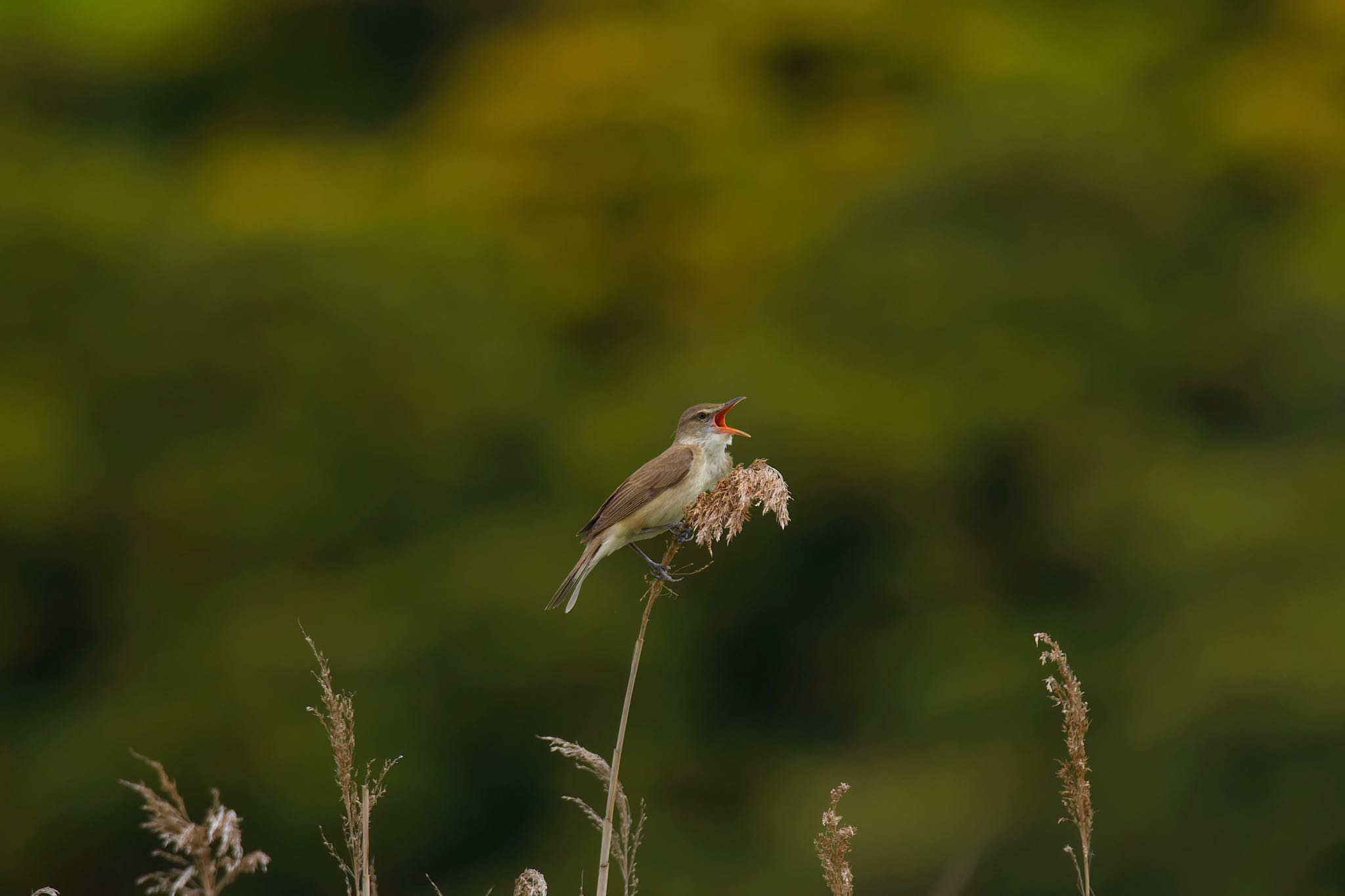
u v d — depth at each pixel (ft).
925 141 85.56
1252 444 71.00
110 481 73.41
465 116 95.30
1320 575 58.85
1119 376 73.10
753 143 91.81
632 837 13.58
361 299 75.56
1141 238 76.59
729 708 68.69
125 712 63.57
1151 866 53.72
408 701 62.80
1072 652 63.36
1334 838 51.11
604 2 100.99
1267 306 73.46
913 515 68.18
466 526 70.13
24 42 97.60
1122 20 97.14
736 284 87.76
